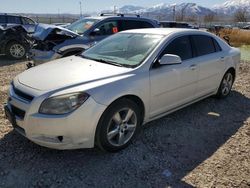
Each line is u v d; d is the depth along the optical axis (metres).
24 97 3.62
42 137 3.48
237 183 3.38
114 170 3.56
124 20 8.93
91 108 3.49
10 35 11.12
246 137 4.52
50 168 3.55
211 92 5.72
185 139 4.39
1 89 6.58
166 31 4.96
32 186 3.25
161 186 3.31
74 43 7.66
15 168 3.53
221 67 5.75
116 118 3.81
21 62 10.73
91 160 3.74
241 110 5.68
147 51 4.41
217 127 4.85
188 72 4.83
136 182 3.37
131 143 4.16
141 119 4.23
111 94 3.64
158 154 3.94
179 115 5.29
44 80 3.76
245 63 10.68
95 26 8.32
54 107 3.40
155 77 4.23
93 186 3.28
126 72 3.99
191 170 3.61
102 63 4.36
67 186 3.26
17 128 3.76
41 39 7.60
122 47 4.75
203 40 5.41
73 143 3.50
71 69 4.11
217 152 4.05
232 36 25.58
